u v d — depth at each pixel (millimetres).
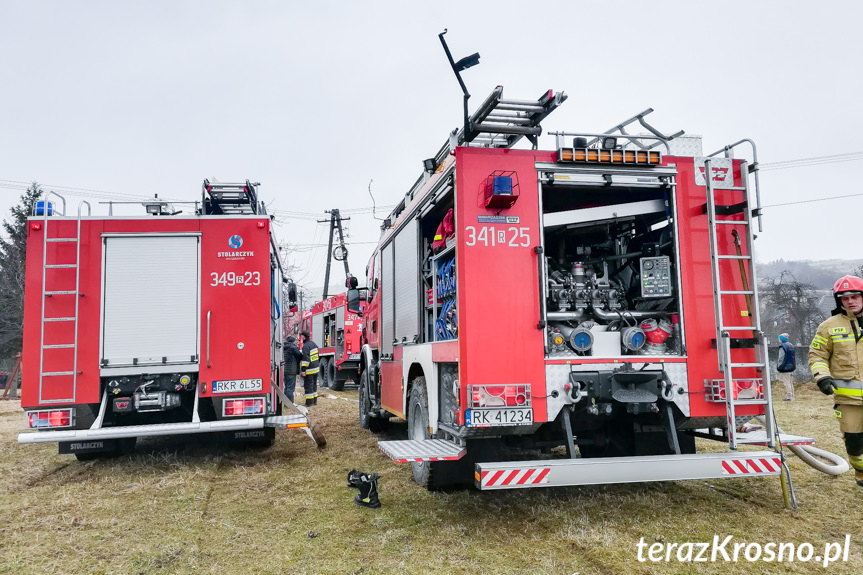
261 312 6285
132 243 6148
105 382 6113
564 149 4152
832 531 3842
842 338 4559
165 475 5680
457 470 4867
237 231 6340
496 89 4070
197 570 3361
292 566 3385
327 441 7613
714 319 4281
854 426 4535
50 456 6906
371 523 4141
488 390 3904
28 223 5934
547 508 4414
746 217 4383
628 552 3500
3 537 3943
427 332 5695
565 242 5008
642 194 4793
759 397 4180
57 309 5902
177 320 6145
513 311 4020
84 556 3590
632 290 4855
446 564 3357
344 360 16094
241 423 5992
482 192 4086
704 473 3785
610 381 4051
